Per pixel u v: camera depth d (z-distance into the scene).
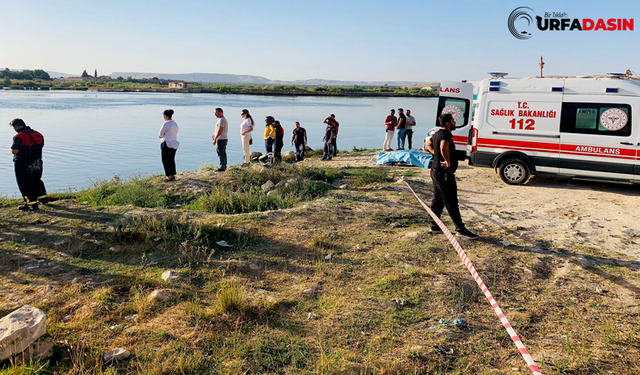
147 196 9.16
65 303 4.30
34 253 5.59
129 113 48.16
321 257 5.62
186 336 3.73
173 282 4.78
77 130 31.41
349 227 6.90
